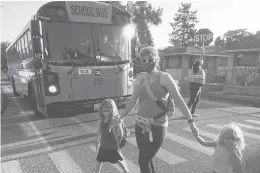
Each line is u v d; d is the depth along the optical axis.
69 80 6.34
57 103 6.26
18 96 13.66
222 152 2.63
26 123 7.09
